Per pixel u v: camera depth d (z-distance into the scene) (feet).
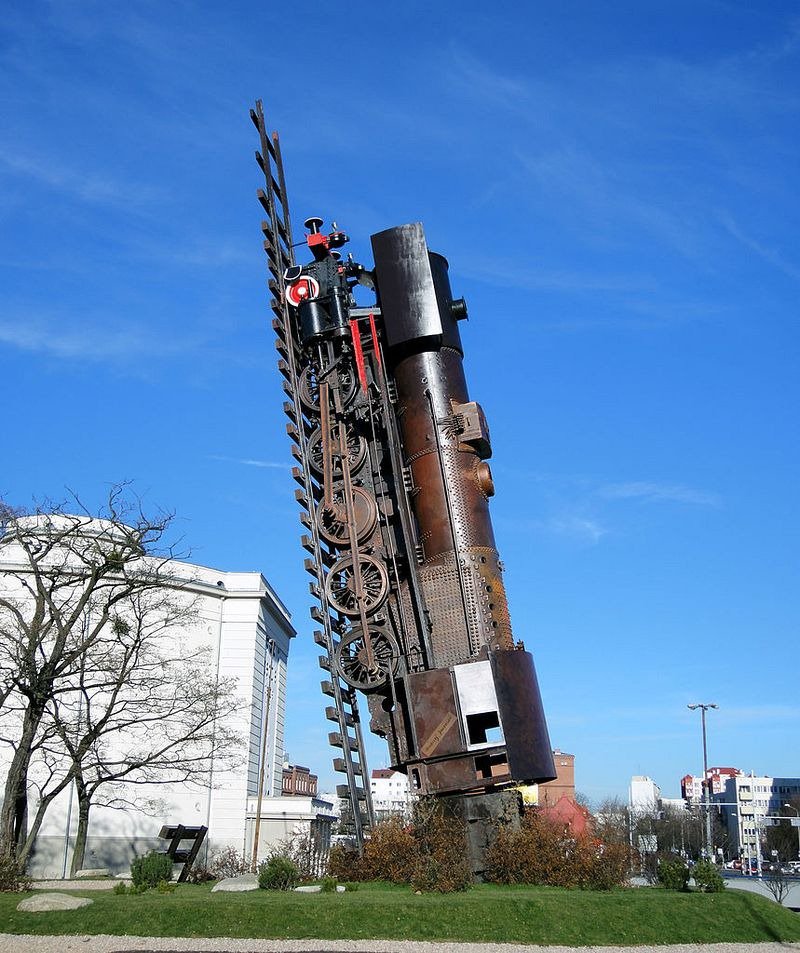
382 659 107.65
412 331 112.98
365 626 108.06
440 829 96.27
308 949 70.95
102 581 165.07
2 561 163.53
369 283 120.16
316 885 93.35
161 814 176.35
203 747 156.56
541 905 80.18
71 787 170.60
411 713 100.68
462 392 114.62
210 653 190.29
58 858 167.12
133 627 172.14
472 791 98.94
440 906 78.59
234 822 181.27
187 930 74.38
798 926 84.94
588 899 82.89
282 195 128.06
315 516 113.91
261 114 128.16
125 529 129.70
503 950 72.64
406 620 107.76
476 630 104.88
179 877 100.53
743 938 79.82
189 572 191.93
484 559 108.47
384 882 95.35
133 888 86.12
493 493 112.37
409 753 103.50
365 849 99.86
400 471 110.01
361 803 107.45
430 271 115.14
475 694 99.45
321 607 110.63
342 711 107.76
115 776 125.49
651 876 134.82
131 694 166.20
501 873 95.76
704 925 80.79
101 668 126.41
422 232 116.37
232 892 87.92
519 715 99.81
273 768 217.15
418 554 109.50
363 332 117.70
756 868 358.23
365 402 114.93
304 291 119.85
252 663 192.44
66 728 121.90
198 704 162.81
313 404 117.39
